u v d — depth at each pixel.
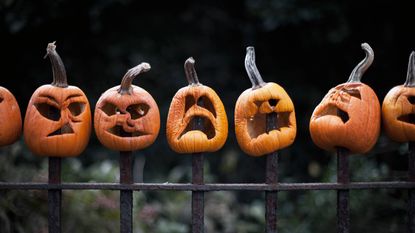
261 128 2.06
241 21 5.22
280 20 4.46
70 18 4.58
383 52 4.61
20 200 3.17
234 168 5.04
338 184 2.02
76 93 1.97
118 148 1.95
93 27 4.54
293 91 4.93
